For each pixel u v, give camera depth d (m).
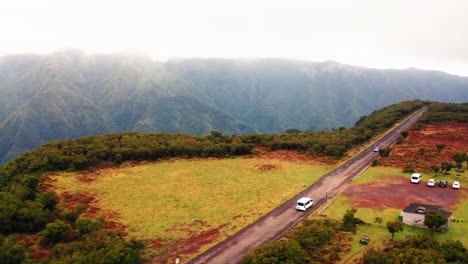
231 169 75.00
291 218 44.41
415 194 53.06
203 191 59.00
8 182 55.56
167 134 109.75
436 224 37.78
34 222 39.28
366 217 44.12
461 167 67.81
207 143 95.12
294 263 29.77
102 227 39.59
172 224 44.22
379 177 63.22
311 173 69.38
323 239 35.16
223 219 45.66
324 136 104.94
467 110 139.38
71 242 34.19
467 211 45.31
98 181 64.31
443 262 27.78
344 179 63.25
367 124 127.75
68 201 52.34
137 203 52.75
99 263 29.11
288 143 94.88
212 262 33.16
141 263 33.25
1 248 30.16
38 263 30.23
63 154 75.31
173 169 74.75
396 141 93.94
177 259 33.75
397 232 37.94
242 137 105.88
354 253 33.53
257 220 44.31
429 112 139.75
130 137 97.69
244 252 35.03
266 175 69.06
